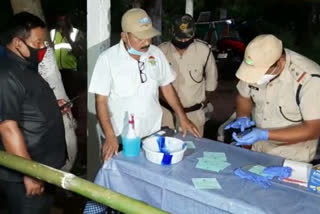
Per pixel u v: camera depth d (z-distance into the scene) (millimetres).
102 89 2697
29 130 2248
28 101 2188
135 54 2682
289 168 2152
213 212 1938
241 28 9945
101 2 3256
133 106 2756
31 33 2174
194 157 2336
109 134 2551
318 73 2318
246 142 2330
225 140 3480
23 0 3736
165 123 3590
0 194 2705
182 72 3500
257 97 2561
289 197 1918
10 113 2090
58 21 5465
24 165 1854
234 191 1950
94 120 3492
